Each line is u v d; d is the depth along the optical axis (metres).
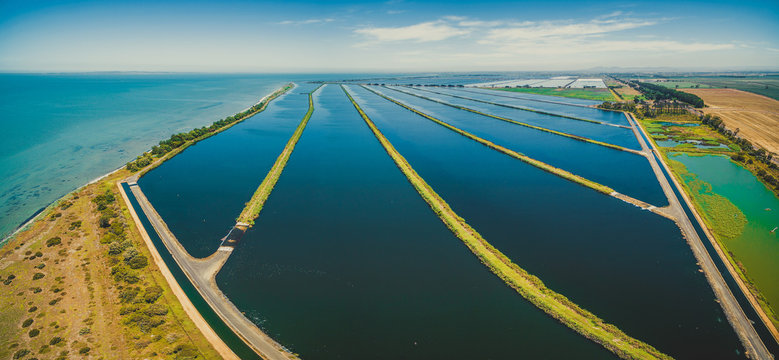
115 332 37.47
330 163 102.12
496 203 74.75
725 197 77.44
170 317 40.56
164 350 35.72
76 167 98.44
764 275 50.97
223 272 50.78
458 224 64.19
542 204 74.31
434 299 45.91
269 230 63.12
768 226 64.69
